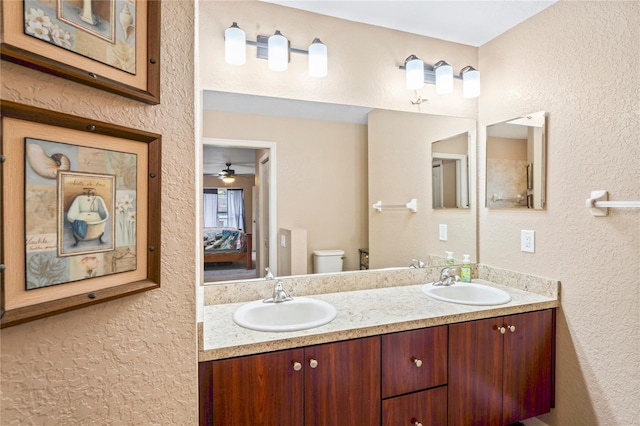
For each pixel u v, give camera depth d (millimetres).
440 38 2217
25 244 555
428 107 2217
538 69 1886
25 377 582
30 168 560
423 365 1487
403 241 2164
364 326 1385
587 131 1634
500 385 1649
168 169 784
